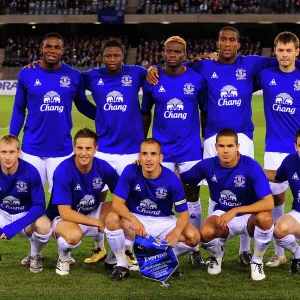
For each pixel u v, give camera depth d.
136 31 45.75
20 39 46.53
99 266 6.16
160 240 5.56
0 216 6.07
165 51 6.53
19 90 6.68
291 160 5.86
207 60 6.79
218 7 41.66
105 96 6.64
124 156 6.67
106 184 6.11
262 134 18.19
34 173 5.82
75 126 20.56
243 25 44.09
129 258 6.14
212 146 6.71
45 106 6.54
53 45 6.45
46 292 5.26
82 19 42.38
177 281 5.64
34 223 5.76
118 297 5.13
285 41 6.39
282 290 5.34
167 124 6.61
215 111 6.69
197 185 6.47
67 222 5.77
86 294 5.21
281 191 6.47
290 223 5.71
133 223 5.61
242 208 5.65
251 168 5.74
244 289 5.38
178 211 5.76
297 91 6.51
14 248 6.84
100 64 41.31
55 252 6.68
